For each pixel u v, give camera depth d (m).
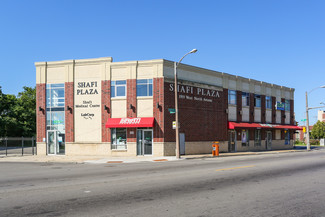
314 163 18.81
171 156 26.00
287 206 7.53
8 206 7.50
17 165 20.47
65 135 27.84
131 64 26.84
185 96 28.05
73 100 27.81
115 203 7.77
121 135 26.92
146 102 26.50
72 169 16.78
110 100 27.08
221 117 31.59
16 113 54.38
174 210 7.07
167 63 26.86
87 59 27.69
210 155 26.80
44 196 8.66
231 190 9.57
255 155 29.22
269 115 39.69
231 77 33.47
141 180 11.64
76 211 6.98
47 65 28.55
